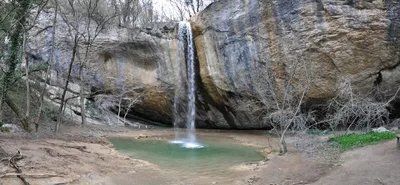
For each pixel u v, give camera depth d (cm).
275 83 1700
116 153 1183
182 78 2195
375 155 898
